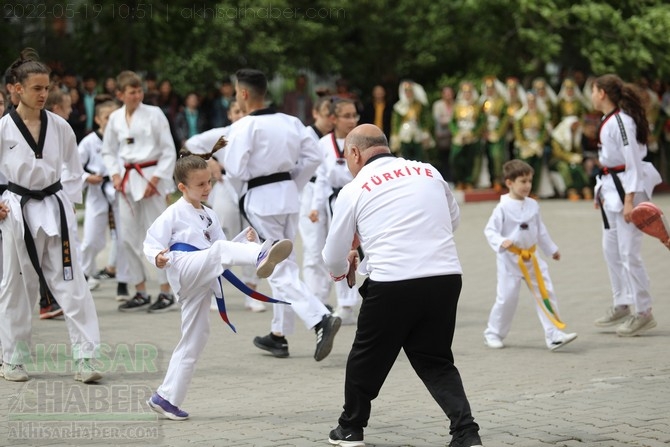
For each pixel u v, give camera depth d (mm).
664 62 25062
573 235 19172
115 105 14031
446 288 6945
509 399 8562
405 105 24781
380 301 6930
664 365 9938
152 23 24094
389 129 25312
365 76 29344
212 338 11445
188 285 7910
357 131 7363
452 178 25984
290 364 10164
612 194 11523
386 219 6996
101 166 14188
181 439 7363
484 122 24812
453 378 7031
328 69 27688
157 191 13039
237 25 25234
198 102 24047
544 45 25531
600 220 20891
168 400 7922
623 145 11297
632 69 25328
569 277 15305
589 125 24859
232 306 13516
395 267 6902
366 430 7648
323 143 11969
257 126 10484
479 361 10211
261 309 13117
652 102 25109
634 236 11398
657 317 12539
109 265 15750
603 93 11547
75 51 24031
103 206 14344
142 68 24875
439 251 6965
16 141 9055
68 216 9281
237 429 7645
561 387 9016
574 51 27891
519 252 10734
